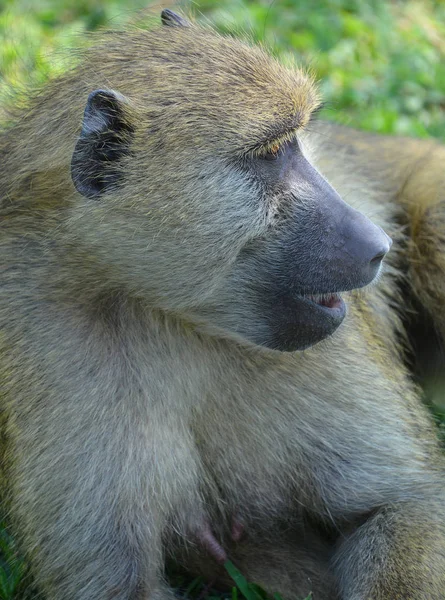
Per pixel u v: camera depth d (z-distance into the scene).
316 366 7.68
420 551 7.28
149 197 6.84
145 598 7.21
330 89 13.27
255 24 13.97
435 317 9.45
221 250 6.98
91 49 7.86
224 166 6.86
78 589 7.20
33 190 7.20
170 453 7.36
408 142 10.33
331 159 9.37
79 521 7.13
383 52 14.27
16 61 11.27
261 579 7.68
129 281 7.08
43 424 7.11
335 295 7.29
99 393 7.13
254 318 7.25
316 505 7.91
